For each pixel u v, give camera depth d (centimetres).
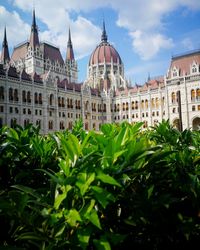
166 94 9388
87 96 10981
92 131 324
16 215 251
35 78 8906
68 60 15350
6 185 417
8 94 7806
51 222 244
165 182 353
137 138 389
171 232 321
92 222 240
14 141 472
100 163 281
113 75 13925
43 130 8825
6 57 14688
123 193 300
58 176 279
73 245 244
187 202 346
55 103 9388
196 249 337
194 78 8688
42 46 13512
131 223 286
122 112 11456
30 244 269
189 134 626
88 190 258
